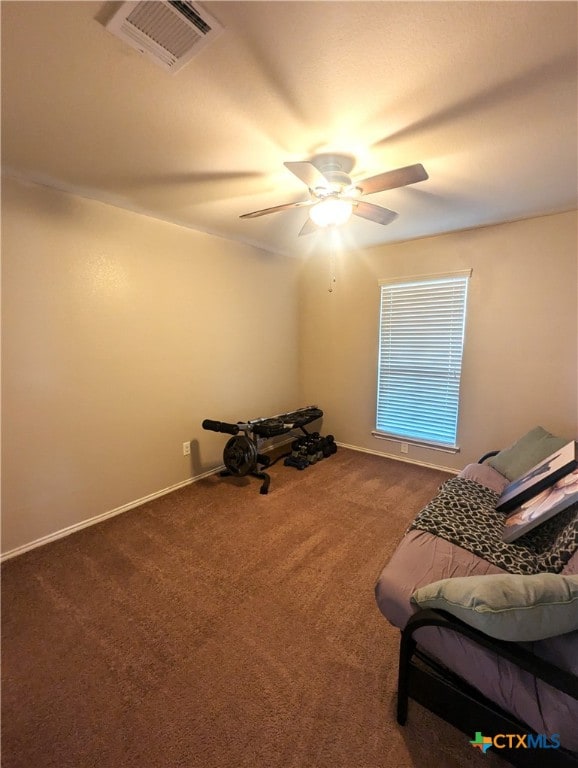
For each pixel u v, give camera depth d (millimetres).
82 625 1692
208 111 1455
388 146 1731
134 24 1027
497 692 1033
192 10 981
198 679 1425
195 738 1218
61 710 1313
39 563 2141
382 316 3781
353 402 4156
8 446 2166
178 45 1106
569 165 1941
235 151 1774
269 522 2588
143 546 2305
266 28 1046
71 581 1985
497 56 1159
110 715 1294
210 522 2592
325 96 1358
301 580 1983
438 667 1222
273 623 1695
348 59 1173
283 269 4117
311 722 1265
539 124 1553
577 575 1062
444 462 3535
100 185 2186
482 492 2178
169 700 1345
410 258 3494
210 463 3459
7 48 1103
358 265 3881
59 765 1147
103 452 2623
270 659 1510
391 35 1081
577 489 1494
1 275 2061
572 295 2715
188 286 3098
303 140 1673
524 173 2039
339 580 1982
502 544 1637
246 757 1162
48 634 1643
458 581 1139
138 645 1583
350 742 1202
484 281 3084
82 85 1293
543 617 955
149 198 2404
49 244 2234
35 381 2246
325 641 1595
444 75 1248
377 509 2770
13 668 1479
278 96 1359
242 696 1356
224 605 1807
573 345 2752
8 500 2186
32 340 2213
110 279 2559
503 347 3059
